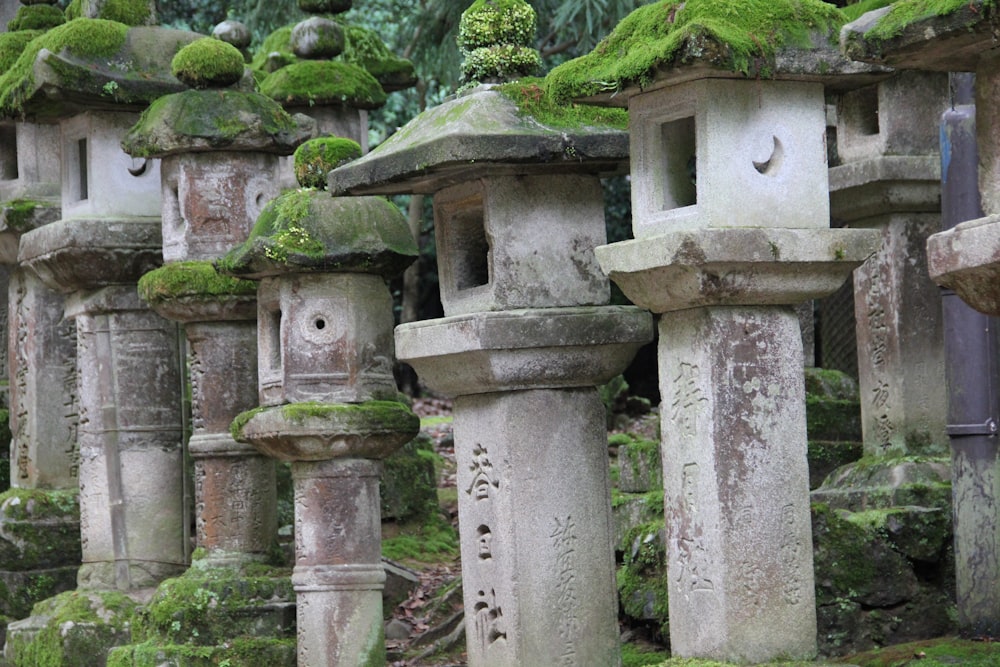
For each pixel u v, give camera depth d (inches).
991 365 296.7
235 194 371.6
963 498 299.7
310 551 340.2
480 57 303.4
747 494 262.1
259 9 598.9
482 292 302.8
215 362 370.3
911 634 311.7
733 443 261.9
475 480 307.6
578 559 301.6
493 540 302.5
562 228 303.3
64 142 416.8
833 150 396.2
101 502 411.2
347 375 340.8
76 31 396.5
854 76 260.4
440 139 287.1
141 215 407.8
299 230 336.8
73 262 403.5
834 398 385.1
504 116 292.5
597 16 521.0
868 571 310.7
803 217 263.9
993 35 213.5
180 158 371.6
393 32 683.4
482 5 305.7
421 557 441.7
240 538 368.8
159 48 403.5
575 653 300.2
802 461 265.6
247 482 369.7
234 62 372.5
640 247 263.0
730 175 259.4
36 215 440.1
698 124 259.3
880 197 344.2
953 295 300.2
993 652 282.5
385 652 354.9
